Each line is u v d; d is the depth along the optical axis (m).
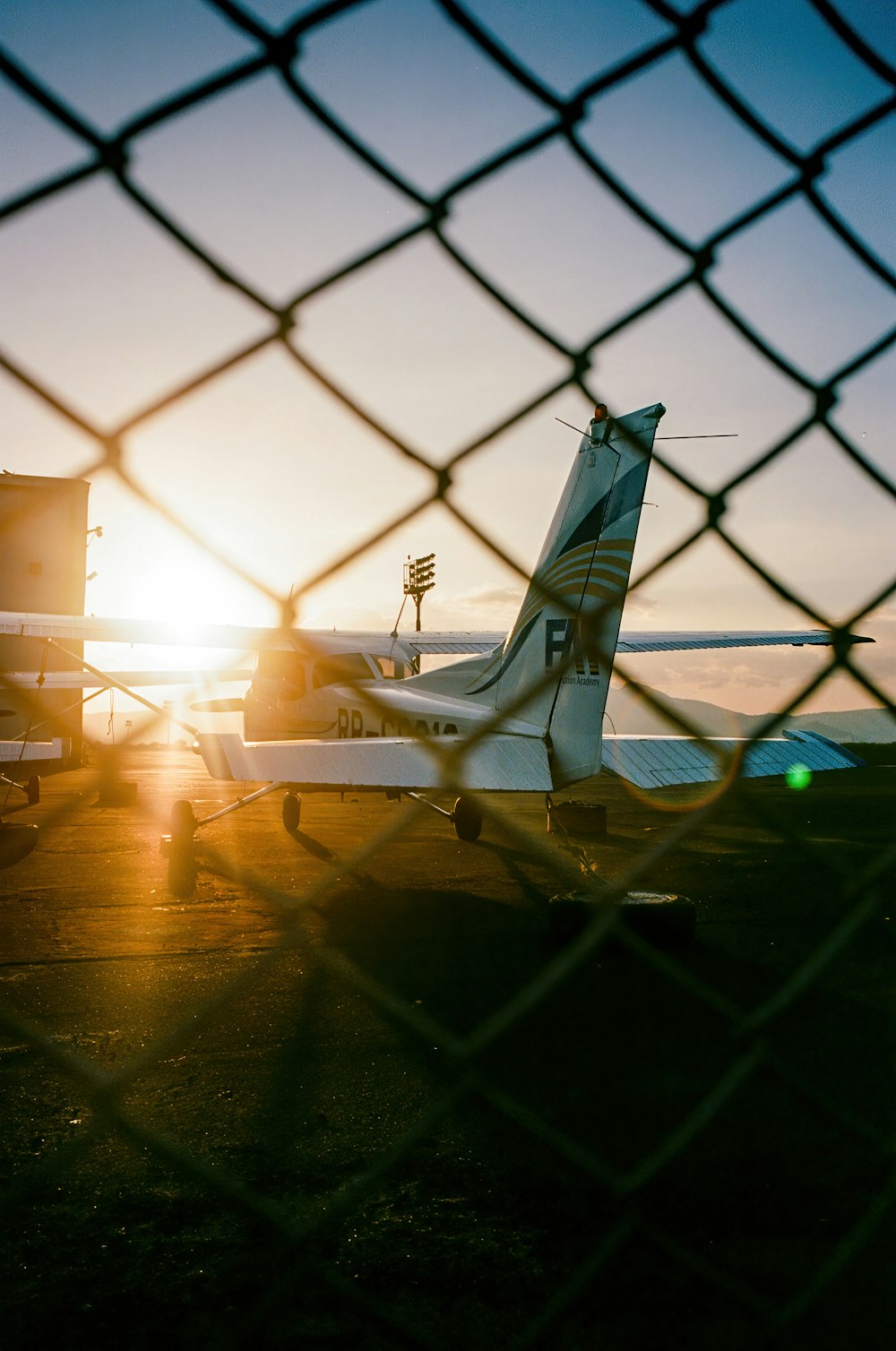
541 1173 2.96
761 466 1.17
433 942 6.14
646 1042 4.14
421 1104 3.50
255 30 0.79
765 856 9.63
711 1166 2.99
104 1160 3.03
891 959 5.64
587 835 11.68
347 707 9.04
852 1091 3.59
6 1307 2.26
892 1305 2.28
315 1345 2.15
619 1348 2.14
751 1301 1.36
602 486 6.83
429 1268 2.45
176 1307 2.28
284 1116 3.38
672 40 0.98
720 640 12.03
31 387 0.82
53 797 15.99
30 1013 4.57
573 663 1.15
